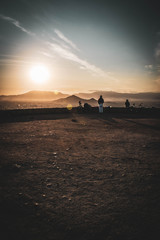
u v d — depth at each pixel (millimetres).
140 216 2531
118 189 3324
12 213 2518
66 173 4023
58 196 3041
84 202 2877
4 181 3523
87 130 9672
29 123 12031
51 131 9203
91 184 3514
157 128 10492
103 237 2123
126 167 4453
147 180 3723
